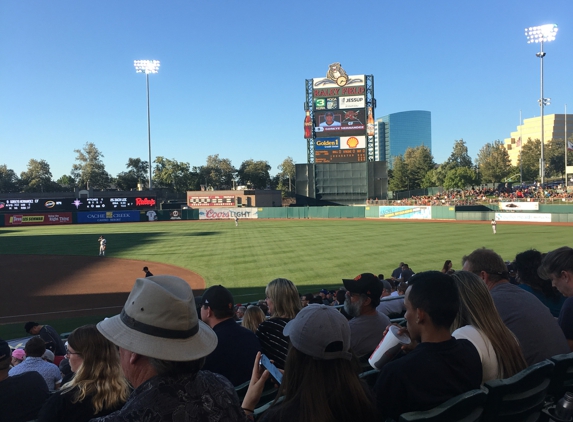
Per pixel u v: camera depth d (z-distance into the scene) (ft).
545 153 336.49
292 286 15.96
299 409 6.65
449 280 8.78
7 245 116.37
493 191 256.11
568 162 324.80
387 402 8.29
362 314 13.46
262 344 11.64
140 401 5.82
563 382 10.61
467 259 13.74
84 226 185.16
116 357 9.96
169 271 75.41
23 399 12.46
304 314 7.07
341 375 6.75
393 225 153.79
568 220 148.97
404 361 8.29
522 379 8.74
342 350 6.81
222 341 12.24
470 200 191.93
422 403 8.05
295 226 158.81
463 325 10.14
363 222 173.17
